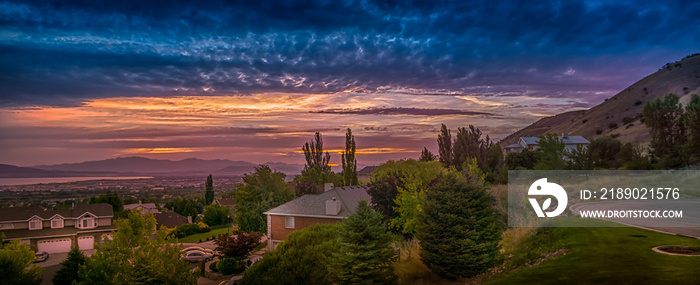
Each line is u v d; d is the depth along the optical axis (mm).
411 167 33531
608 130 132125
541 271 13562
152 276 23219
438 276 18812
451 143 51375
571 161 47531
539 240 18531
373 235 18500
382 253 18562
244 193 57531
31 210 60656
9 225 58500
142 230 24016
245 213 56812
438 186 19656
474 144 50469
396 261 21328
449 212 18812
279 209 41406
